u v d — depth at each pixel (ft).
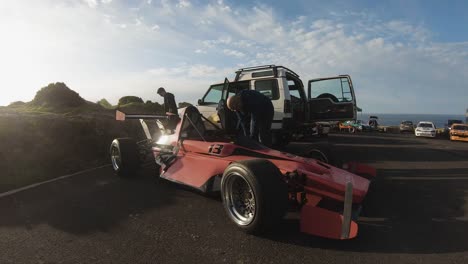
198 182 12.45
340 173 11.78
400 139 63.00
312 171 10.98
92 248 8.93
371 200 13.55
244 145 12.39
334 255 8.41
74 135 25.68
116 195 14.24
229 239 9.45
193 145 14.03
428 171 20.81
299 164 11.14
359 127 111.75
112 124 34.30
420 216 11.51
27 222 10.92
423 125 84.12
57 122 25.54
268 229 9.39
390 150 36.14
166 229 10.25
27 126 23.36
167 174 14.46
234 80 25.99
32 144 21.57
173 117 16.19
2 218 11.30
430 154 32.12
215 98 27.58
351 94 25.16
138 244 9.16
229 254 8.48
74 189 15.33
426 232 10.00
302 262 8.02
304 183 10.44
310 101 27.48
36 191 14.97
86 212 11.93
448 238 9.53
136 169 18.02
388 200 13.56
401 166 23.09
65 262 8.16
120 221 10.98
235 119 15.75
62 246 9.07
